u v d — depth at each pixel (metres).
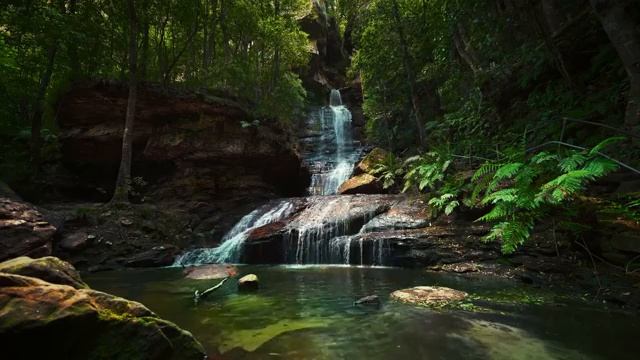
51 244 8.58
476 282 6.34
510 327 3.96
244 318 4.59
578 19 9.48
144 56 15.13
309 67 29.25
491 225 8.38
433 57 15.64
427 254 8.21
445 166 4.76
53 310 2.69
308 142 24.69
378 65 15.71
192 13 15.87
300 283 6.86
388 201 11.59
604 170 2.42
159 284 6.98
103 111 13.96
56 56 13.91
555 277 6.06
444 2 12.46
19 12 11.77
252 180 15.19
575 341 3.51
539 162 2.92
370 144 23.17
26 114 16.28
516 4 10.40
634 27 6.01
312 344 3.63
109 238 9.98
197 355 3.25
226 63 17.33
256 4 18.42
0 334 2.46
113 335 2.88
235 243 10.61
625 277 5.22
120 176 12.09
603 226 5.78
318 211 11.79
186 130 14.33
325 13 37.47
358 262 9.22
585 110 7.32
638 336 3.58
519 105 10.65
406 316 4.48
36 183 13.42
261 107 17.08
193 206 13.40
